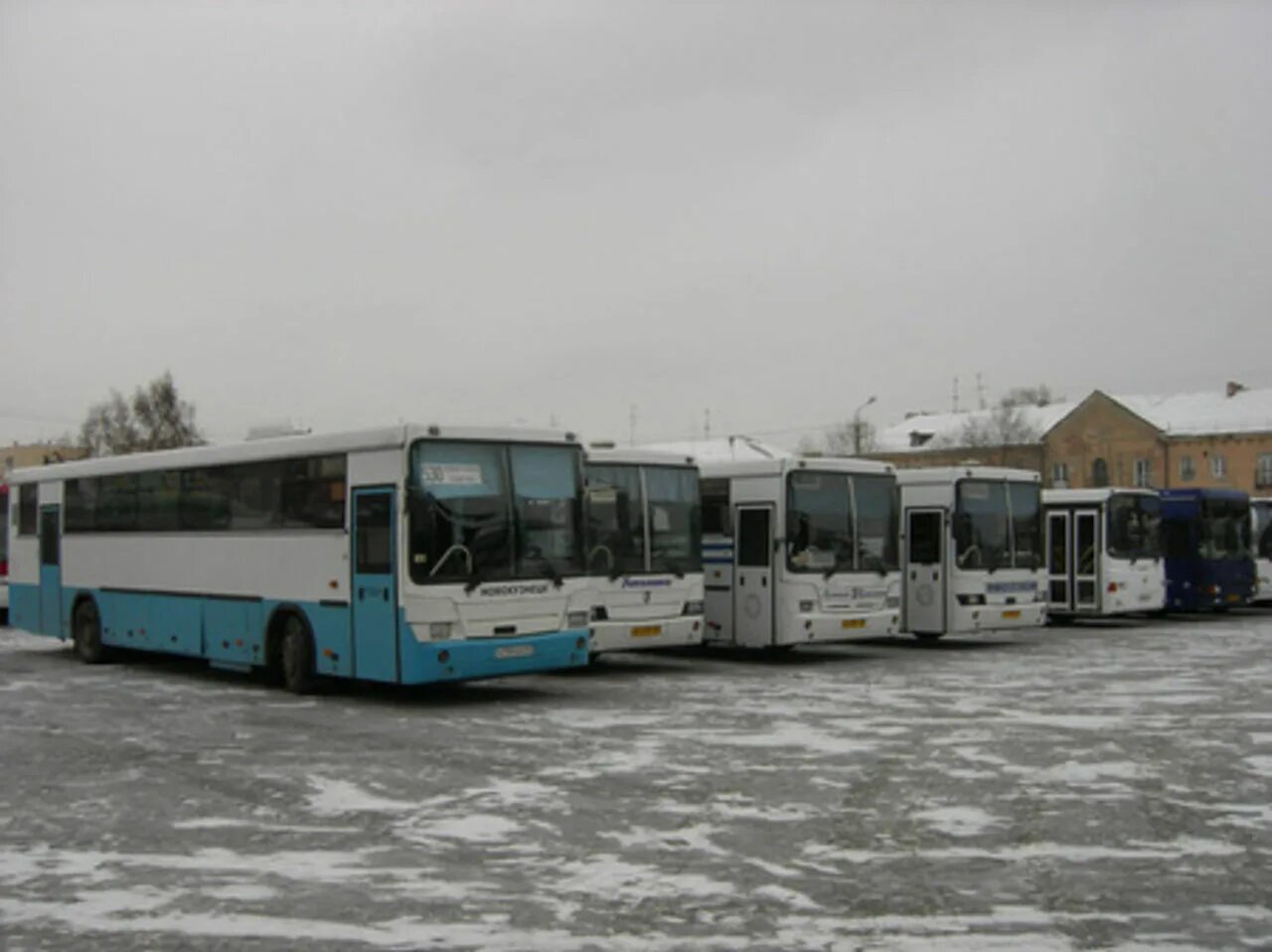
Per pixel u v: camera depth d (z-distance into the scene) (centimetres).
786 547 1975
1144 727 1323
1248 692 1639
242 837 866
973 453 8306
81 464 2131
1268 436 7262
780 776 1060
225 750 1221
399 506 1458
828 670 1952
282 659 1675
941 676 1852
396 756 1175
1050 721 1367
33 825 909
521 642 1505
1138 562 2816
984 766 1102
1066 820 895
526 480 1539
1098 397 7794
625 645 1827
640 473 1880
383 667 1477
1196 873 753
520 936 643
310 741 1269
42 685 1803
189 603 1842
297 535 1628
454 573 1463
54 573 2205
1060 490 2850
